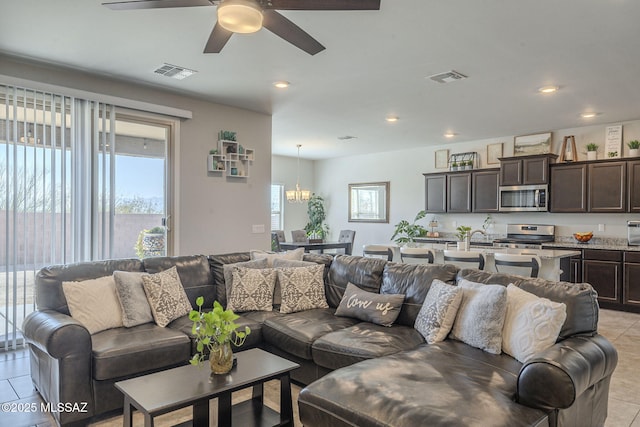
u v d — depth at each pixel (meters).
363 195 9.53
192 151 5.00
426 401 1.77
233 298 3.62
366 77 4.20
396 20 2.96
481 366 2.18
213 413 2.64
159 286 3.22
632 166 5.70
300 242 8.02
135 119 4.58
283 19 2.38
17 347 3.78
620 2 2.67
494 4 2.72
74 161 4.08
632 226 5.83
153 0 2.23
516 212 7.05
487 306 2.49
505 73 4.04
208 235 5.16
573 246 5.98
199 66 3.93
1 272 3.67
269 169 5.83
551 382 1.74
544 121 6.05
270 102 5.16
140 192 4.61
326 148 8.67
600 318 5.16
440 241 7.52
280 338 3.09
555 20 2.93
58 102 4.00
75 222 4.07
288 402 2.30
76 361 2.46
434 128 6.61
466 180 7.41
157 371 2.73
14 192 3.71
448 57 3.65
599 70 3.92
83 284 2.96
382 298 3.19
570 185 6.23
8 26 3.10
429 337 2.69
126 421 2.00
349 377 2.05
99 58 3.74
